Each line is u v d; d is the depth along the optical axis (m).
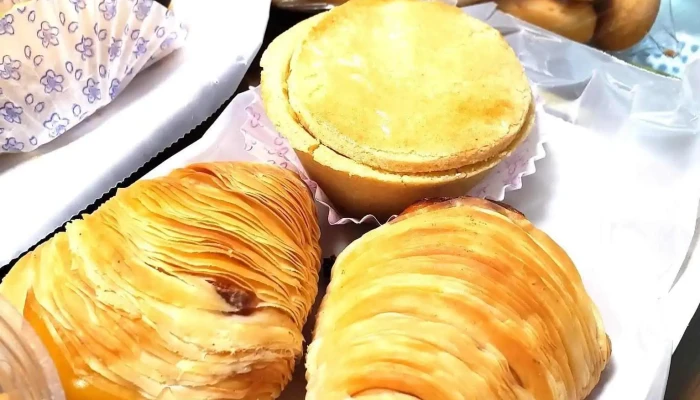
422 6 0.22
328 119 0.19
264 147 0.22
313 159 0.19
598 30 0.25
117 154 0.21
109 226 0.16
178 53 0.24
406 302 0.15
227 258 0.15
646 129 0.23
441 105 0.19
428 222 0.17
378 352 0.14
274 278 0.16
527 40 0.25
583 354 0.16
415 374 0.14
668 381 0.19
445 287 0.15
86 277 0.15
